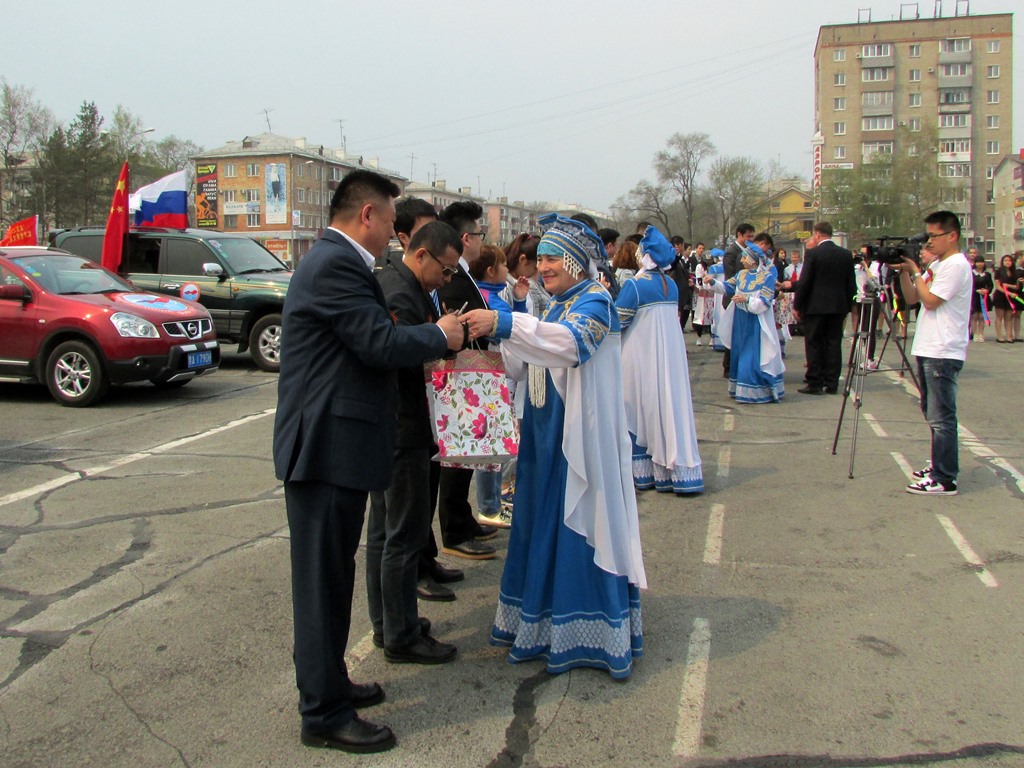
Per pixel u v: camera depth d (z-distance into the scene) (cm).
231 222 6512
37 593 414
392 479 316
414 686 329
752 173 7212
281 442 276
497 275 486
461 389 336
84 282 962
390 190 286
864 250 805
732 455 693
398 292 356
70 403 902
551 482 337
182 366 932
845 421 820
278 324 1161
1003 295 1599
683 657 350
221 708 312
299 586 280
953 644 359
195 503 557
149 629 376
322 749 285
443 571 436
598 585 335
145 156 6306
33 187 4894
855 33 7862
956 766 273
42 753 283
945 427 566
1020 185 6350
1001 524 512
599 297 325
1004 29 7669
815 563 454
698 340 1605
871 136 7900
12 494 576
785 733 293
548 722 301
